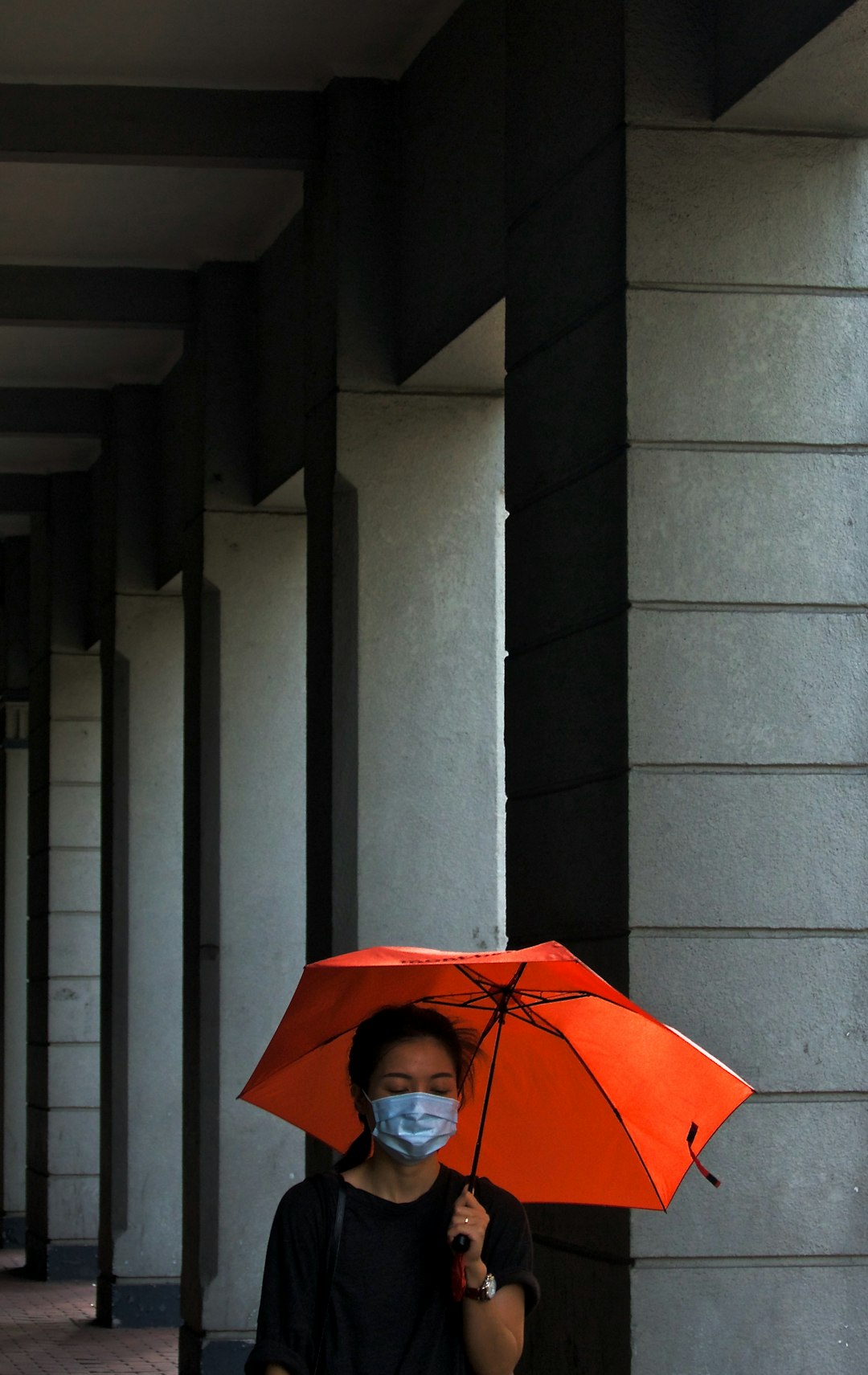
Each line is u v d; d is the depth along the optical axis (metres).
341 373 14.60
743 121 9.59
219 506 18.80
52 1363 19.55
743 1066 9.14
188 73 14.97
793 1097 9.16
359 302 14.68
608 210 9.73
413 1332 5.27
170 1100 22.58
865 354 9.63
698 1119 5.59
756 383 9.52
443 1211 5.41
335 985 5.71
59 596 27.77
